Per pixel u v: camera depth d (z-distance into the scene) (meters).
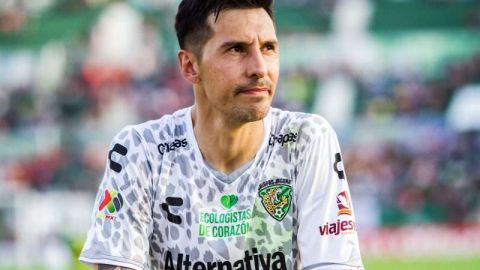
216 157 3.36
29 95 18.98
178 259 3.36
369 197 17.52
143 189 3.36
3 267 16.84
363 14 19.39
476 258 16.09
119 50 19.25
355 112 18.64
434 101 18.59
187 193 3.35
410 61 18.98
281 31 19.39
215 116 3.31
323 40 19.22
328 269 3.24
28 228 17.23
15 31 19.55
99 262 3.32
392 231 16.86
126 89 18.92
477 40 19.06
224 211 3.33
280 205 3.35
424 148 18.06
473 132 18.30
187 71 3.35
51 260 16.88
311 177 3.35
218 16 3.15
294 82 18.91
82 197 17.83
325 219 3.31
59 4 19.70
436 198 17.48
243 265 3.35
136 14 19.50
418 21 19.27
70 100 18.84
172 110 18.78
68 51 19.31
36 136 18.56
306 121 3.40
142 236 3.36
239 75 3.13
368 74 18.92
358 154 18.16
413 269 15.33
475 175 17.75
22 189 17.80
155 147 3.40
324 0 19.50
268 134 3.39
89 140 18.52
